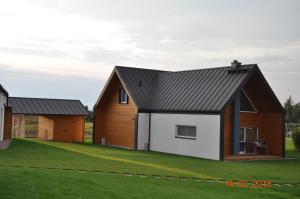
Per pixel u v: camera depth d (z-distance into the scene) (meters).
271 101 25.11
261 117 26.30
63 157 18.84
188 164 19.53
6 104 27.25
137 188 11.84
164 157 22.52
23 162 15.95
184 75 27.84
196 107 23.89
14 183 10.48
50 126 32.28
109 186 11.65
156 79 29.61
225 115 23.70
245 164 20.69
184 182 13.91
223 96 23.09
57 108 32.03
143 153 24.44
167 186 12.73
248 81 24.84
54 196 9.85
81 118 32.94
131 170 15.80
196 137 23.78
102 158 19.78
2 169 12.44
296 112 70.88
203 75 26.31
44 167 14.95
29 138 33.19
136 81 28.66
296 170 19.00
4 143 23.58
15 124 34.50
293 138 30.23
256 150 25.62
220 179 15.36
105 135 30.44
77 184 11.34
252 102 25.97
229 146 23.92
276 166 20.38
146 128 27.17
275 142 25.52
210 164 20.02
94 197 10.23
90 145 28.92
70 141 32.34
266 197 12.48
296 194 13.32
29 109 30.94
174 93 26.73
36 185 10.58
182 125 24.75
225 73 24.86
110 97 30.27
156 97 27.64
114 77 29.34
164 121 26.09
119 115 29.11
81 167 15.72
